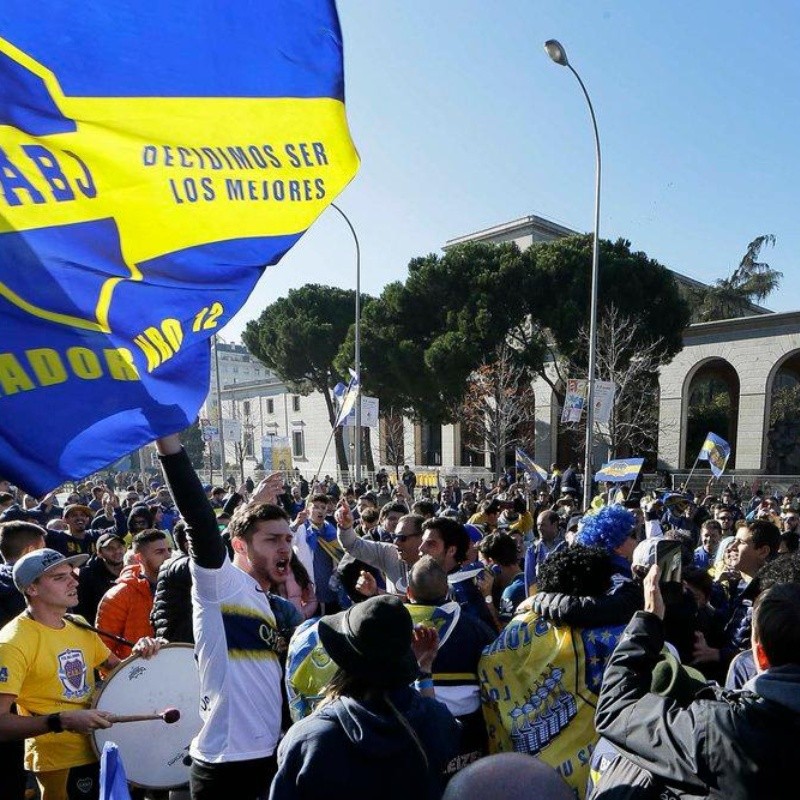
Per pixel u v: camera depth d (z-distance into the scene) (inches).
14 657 118.8
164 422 78.5
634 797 70.7
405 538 183.2
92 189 76.8
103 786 57.7
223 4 87.2
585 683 104.7
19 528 172.9
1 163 71.4
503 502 380.5
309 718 68.6
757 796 59.1
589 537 139.1
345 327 1587.1
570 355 1128.8
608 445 1386.6
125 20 80.0
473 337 1147.9
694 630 140.1
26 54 73.6
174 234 82.4
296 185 91.7
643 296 1131.3
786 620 64.6
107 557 244.1
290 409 2314.2
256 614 104.8
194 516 93.0
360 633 67.9
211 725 101.3
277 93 90.8
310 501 272.2
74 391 73.0
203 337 83.9
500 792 42.8
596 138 625.9
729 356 1310.3
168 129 82.7
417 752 66.9
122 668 127.5
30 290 71.8
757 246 1788.9
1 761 123.3
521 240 1792.6
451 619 115.5
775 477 1172.5
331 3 93.7
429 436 1876.2
